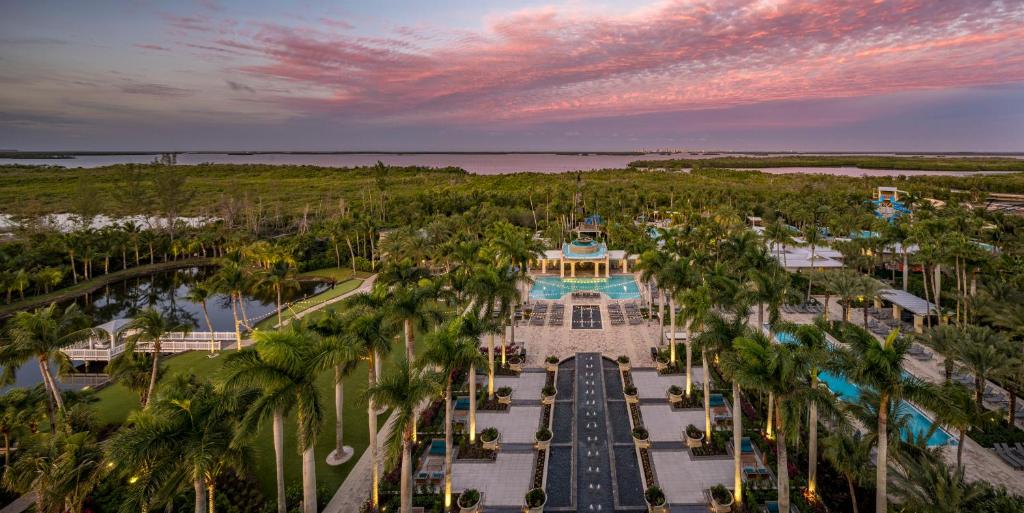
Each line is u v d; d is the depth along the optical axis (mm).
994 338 35000
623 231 99188
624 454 33844
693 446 33562
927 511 21016
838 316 60031
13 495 28781
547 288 77250
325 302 70688
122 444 19453
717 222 81938
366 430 36188
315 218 130125
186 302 79250
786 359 22922
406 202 139000
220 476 29609
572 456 33375
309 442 23422
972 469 30297
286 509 27125
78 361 49375
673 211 119688
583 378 44812
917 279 69938
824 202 121312
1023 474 29750
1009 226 83375
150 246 96812
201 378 44156
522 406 40000
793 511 27344
